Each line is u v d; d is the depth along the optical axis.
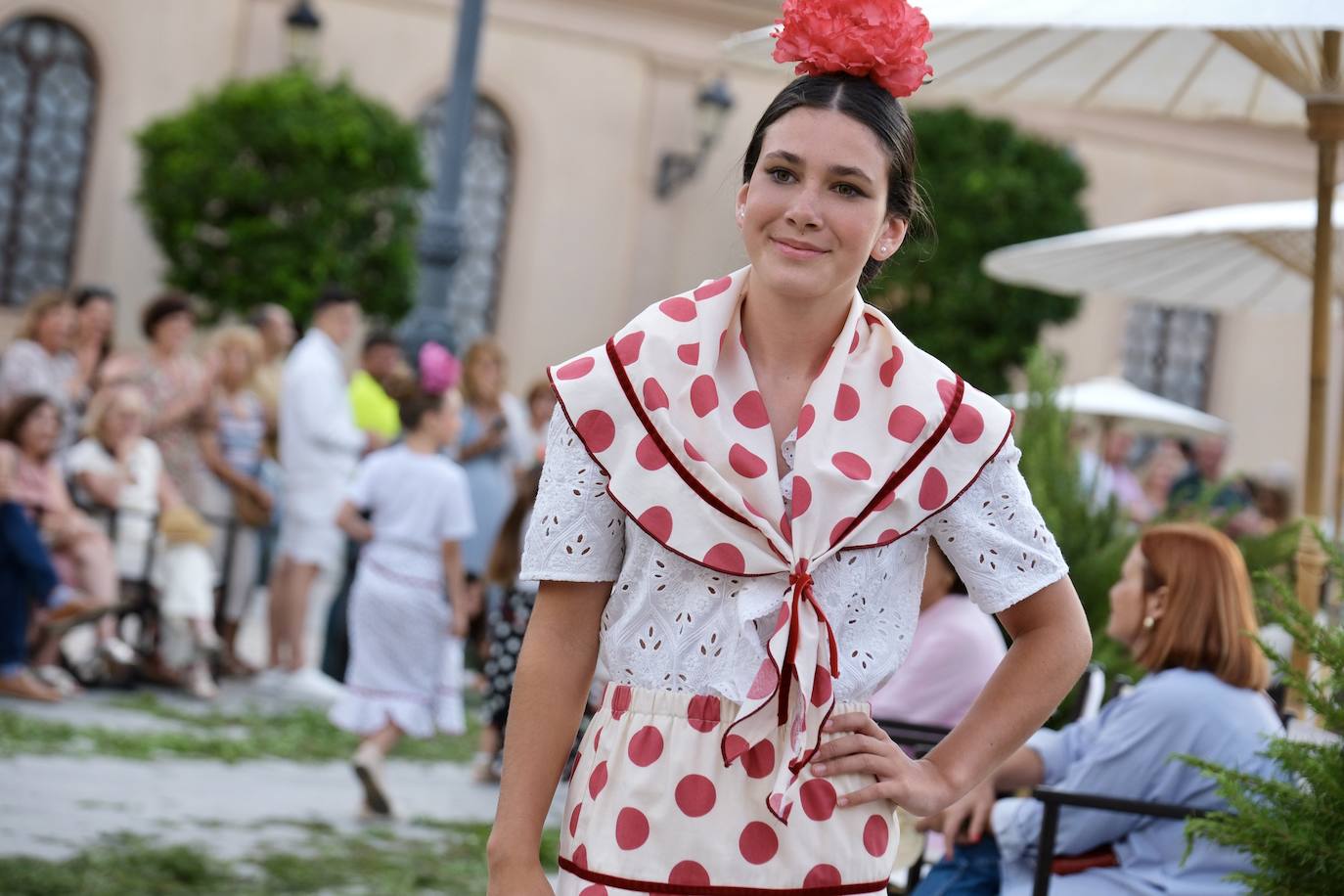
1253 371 25.80
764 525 2.30
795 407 2.42
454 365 8.26
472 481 11.44
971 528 2.43
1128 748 4.17
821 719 2.30
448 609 7.93
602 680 7.54
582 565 2.38
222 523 10.56
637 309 22.48
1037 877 4.01
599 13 22.08
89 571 9.53
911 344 2.46
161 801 7.15
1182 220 6.61
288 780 8.09
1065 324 21.11
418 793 8.15
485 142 21.91
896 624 2.40
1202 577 4.25
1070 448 6.90
